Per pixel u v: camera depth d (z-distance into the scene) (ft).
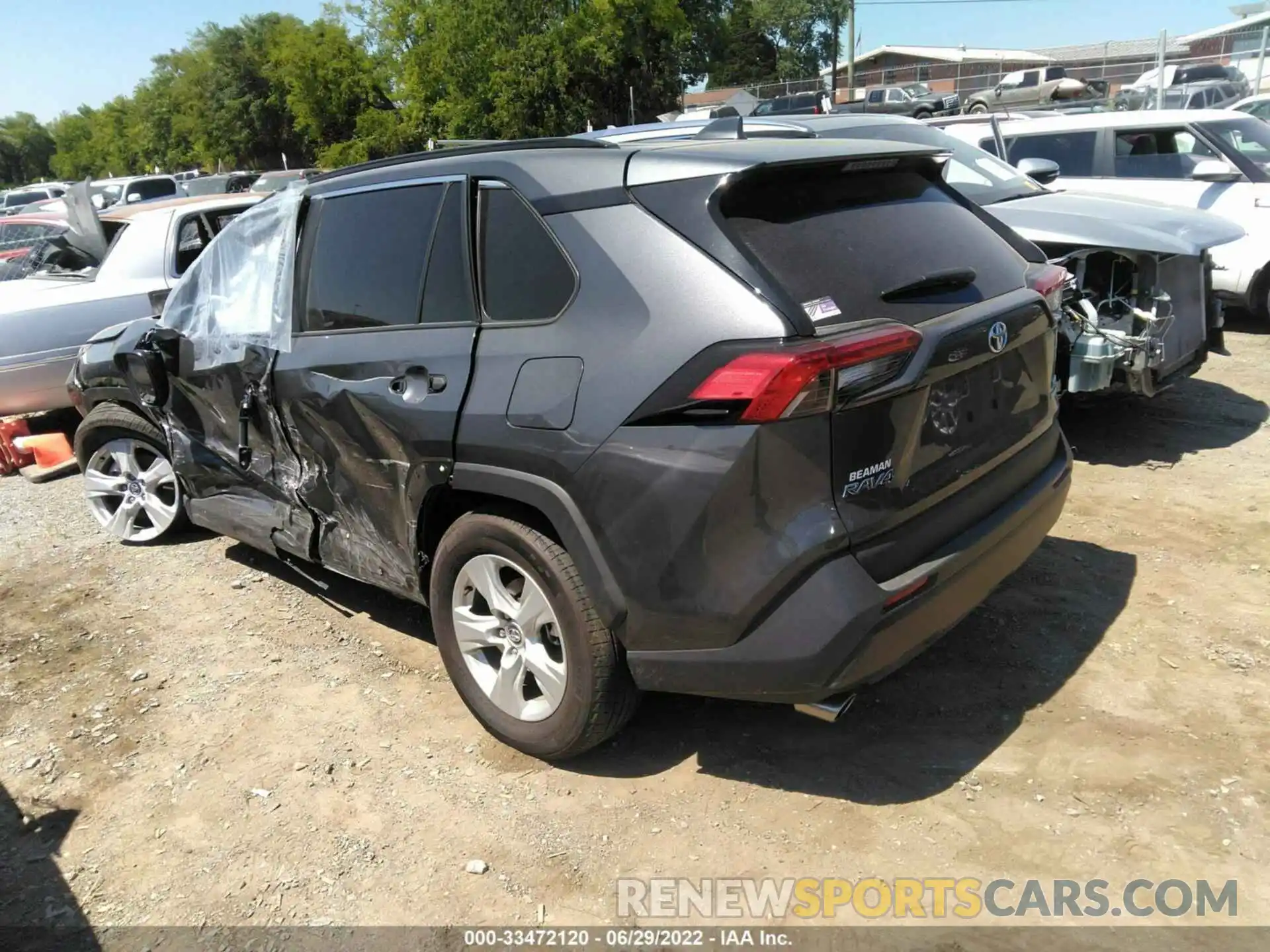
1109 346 16.78
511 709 10.21
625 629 8.94
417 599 11.46
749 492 8.01
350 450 11.25
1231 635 11.85
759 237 8.54
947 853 8.69
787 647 8.17
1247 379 22.90
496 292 9.82
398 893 8.68
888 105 92.27
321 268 11.87
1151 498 16.19
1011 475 10.09
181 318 14.42
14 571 16.14
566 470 8.88
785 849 8.89
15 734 11.43
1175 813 8.97
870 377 7.96
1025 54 202.49
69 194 23.35
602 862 8.89
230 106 190.80
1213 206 26.50
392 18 124.47
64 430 24.70
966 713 10.65
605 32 112.68
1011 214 18.83
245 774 10.44
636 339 8.56
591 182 9.30
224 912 8.57
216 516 14.55
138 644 13.39
